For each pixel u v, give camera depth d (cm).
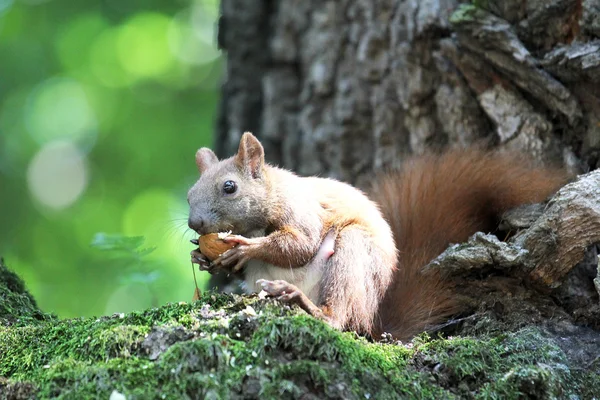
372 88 1155
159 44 2380
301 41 1235
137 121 2364
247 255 778
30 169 2412
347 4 1183
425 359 693
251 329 655
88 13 2353
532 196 918
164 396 595
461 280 860
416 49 1077
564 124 963
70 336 698
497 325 795
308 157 1206
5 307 802
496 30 945
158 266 1057
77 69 2367
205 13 2414
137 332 665
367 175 1151
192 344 620
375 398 622
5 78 2328
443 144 1080
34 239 2308
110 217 2294
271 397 595
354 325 759
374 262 784
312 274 805
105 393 602
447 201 949
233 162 853
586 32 914
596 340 758
